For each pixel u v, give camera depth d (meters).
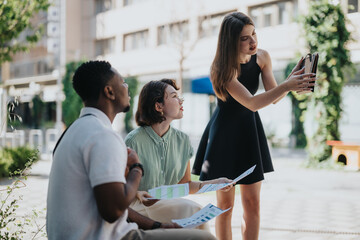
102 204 1.83
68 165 1.91
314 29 11.17
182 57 16.62
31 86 26.70
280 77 18.62
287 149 18.31
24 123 32.38
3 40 7.64
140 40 24.95
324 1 11.02
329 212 6.14
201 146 3.51
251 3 19.25
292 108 18.97
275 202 6.91
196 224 2.24
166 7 22.73
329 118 11.44
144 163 2.77
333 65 11.12
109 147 1.87
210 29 21.08
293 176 9.91
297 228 5.19
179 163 2.93
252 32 3.05
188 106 22.78
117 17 26.09
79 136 1.92
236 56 3.05
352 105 17.72
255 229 3.33
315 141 11.61
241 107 3.26
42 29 9.02
